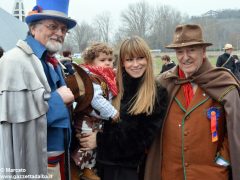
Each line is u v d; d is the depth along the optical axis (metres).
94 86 2.96
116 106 3.04
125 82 3.03
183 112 2.98
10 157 2.32
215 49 37.38
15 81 2.35
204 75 2.95
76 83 2.94
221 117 2.90
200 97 2.95
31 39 2.61
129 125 2.91
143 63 2.96
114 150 2.94
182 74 3.08
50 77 2.63
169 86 3.11
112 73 3.17
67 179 2.72
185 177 2.90
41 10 2.61
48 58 2.71
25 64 2.39
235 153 2.82
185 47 2.93
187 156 2.91
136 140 2.90
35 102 2.37
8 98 2.32
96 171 3.08
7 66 2.37
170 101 3.04
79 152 3.01
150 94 2.95
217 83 2.90
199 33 2.96
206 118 2.91
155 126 2.94
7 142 2.32
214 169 2.88
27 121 2.34
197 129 2.90
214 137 2.86
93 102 2.93
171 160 2.98
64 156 2.71
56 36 2.63
